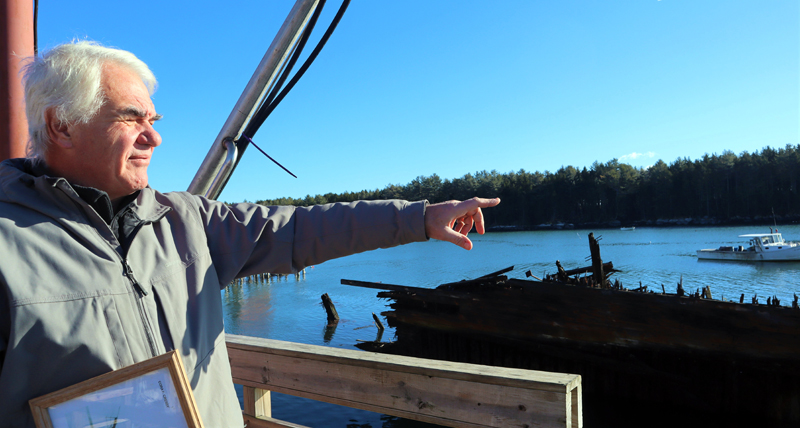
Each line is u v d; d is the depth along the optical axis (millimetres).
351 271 54000
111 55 1110
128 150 1108
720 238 77812
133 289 1116
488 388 1591
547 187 136625
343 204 1526
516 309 11469
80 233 1063
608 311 10414
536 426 1494
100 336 1025
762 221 112562
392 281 41438
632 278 34344
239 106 2260
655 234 95125
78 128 1062
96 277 1053
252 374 2209
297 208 1550
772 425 8977
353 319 25047
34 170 1168
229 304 32812
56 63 1048
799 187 111125
